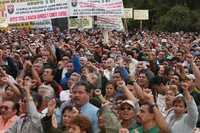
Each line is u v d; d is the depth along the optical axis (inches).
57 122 437.4
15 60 788.6
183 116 434.3
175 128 431.8
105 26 1162.6
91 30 1879.9
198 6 3149.6
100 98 469.7
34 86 544.1
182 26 2903.5
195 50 1024.9
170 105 482.0
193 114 425.7
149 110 385.1
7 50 858.8
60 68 685.9
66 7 943.0
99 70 650.8
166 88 530.9
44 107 471.8
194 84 559.8
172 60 845.2
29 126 416.8
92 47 1050.1
